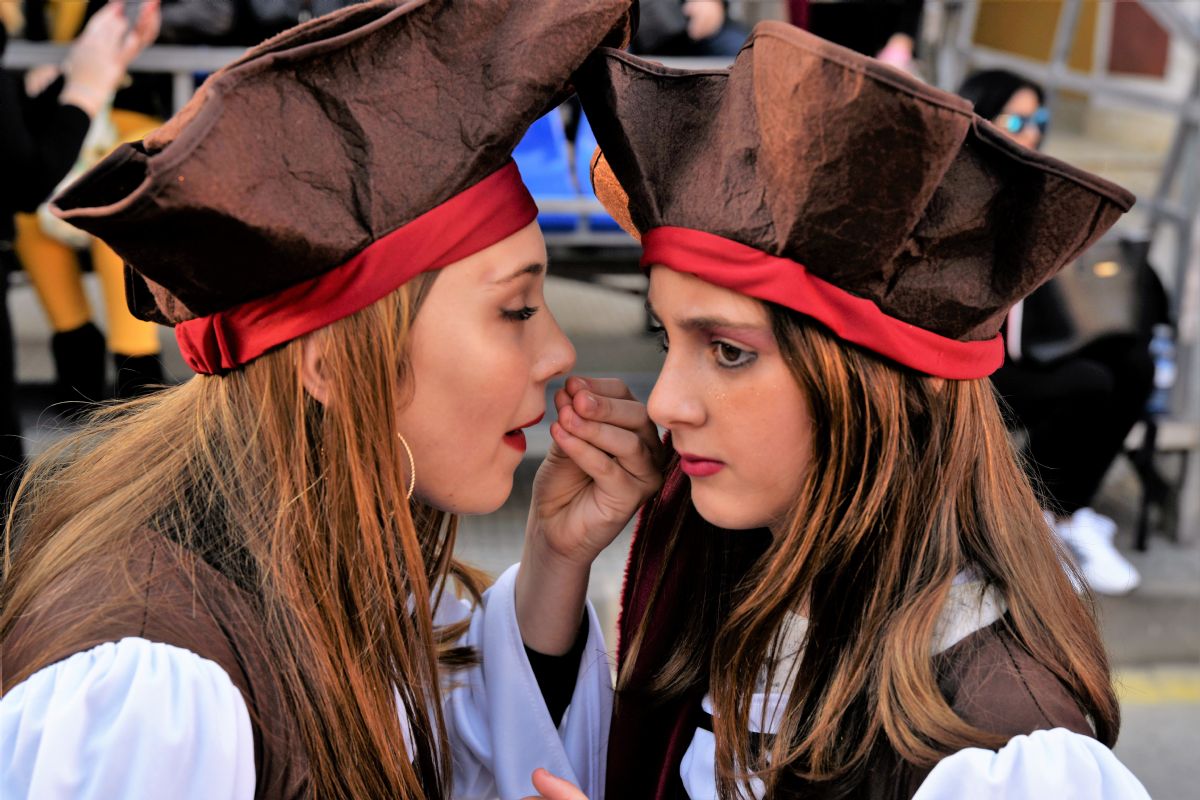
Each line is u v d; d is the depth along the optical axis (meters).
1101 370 3.10
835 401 1.01
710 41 3.45
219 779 0.93
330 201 0.95
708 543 1.28
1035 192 0.95
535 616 1.37
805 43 0.89
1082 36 6.40
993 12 5.50
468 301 1.03
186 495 1.09
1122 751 2.83
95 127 2.93
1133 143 6.26
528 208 1.05
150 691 0.92
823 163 0.91
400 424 1.06
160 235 0.89
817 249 0.95
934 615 1.04
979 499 1.09
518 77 0.98
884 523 1.06
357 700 1.08
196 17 2.89
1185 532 3.44
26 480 1.31
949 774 0.94
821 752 1.07
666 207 1.03
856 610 1.09
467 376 1.04
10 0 2.97
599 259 3.50
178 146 0.85
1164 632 3.18
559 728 1.40
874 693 1.05
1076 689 1.04
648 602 1.31
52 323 3.22
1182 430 3.35
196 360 1.07
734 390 1.03
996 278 1.00
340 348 1.00
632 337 4.36
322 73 0.93
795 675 1.18
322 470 1.05
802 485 1.07
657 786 1.28
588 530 1.31
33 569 1.07
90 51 2.64
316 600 1.06
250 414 1.05
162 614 0.99
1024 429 3.16
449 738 1.41
